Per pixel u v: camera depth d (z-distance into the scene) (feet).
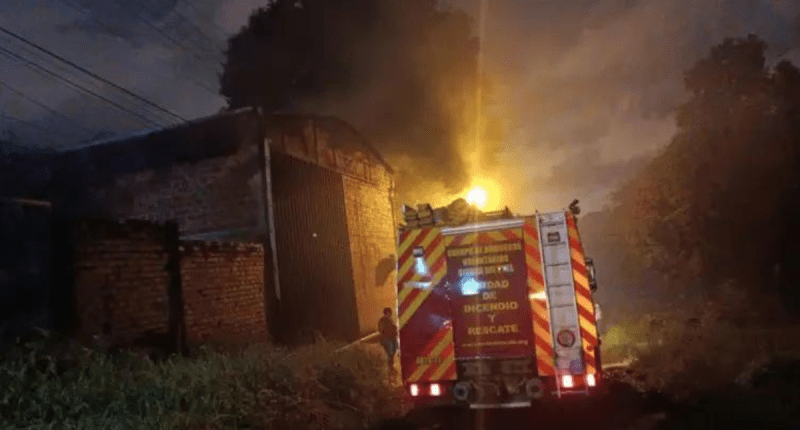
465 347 24.02
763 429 21.80
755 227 68.54
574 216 23.57
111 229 26.76
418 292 24.93
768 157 67.77
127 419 18.74
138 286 27.99
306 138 48.91
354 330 52.03
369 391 30.37
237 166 41.81
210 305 33.12
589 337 22.75
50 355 22.40
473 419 25.77
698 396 27.45
